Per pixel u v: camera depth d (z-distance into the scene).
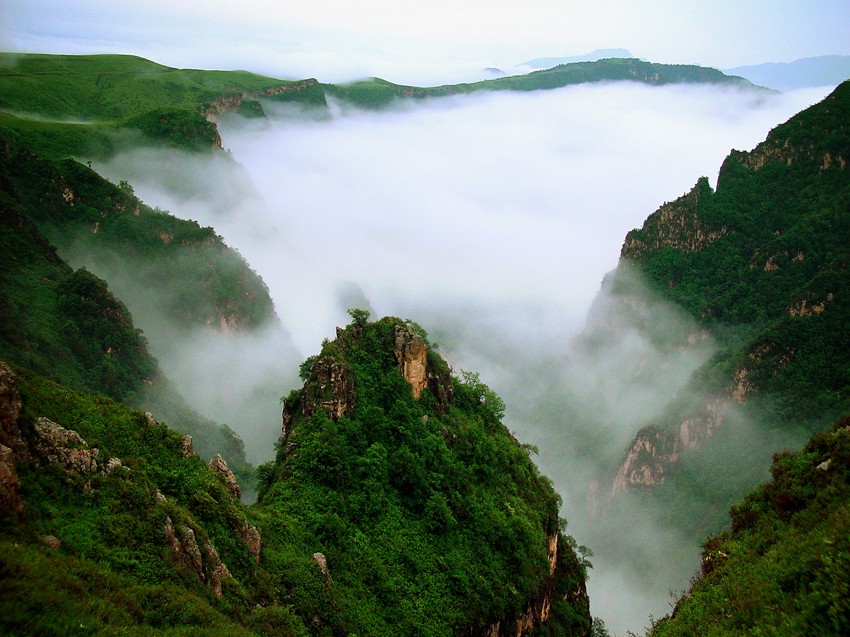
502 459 70.50
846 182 184.88
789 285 170.12
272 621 35.38
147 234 157.88
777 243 175.88
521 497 68.75
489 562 55.91
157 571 31.31
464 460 64.88
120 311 116.50
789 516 35.38
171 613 29.22
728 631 27.86
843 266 143.25
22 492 29.78
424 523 55.22
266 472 59.31
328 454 54.22
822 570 26.48
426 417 64.75
